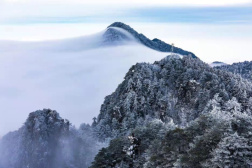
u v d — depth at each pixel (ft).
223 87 479.82
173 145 172.24
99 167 225.56
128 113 484.74
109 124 517.96
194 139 158.61
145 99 497.05
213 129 142.20
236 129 141.69
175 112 467.93
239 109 387.75
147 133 246.88
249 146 119.55
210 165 126.52
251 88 506.89
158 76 544.62
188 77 503.61
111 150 246.68
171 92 499.51
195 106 455.22
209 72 523.29
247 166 117.50
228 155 120.47
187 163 144.25
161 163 176.86
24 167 564.30
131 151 236.22
